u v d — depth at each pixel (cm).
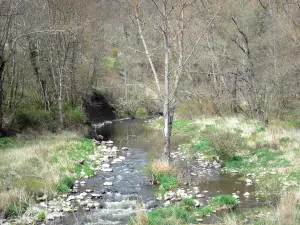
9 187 1262
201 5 2130
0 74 2167
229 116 2964
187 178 1491
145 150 2225
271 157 1716
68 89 3095
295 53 2559
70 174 1566
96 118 4019
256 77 2767
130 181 1527
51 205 1206
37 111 2609
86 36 3117
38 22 2678
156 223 990
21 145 2008
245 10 3094
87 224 1055
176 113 3453
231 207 1156
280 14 2688
